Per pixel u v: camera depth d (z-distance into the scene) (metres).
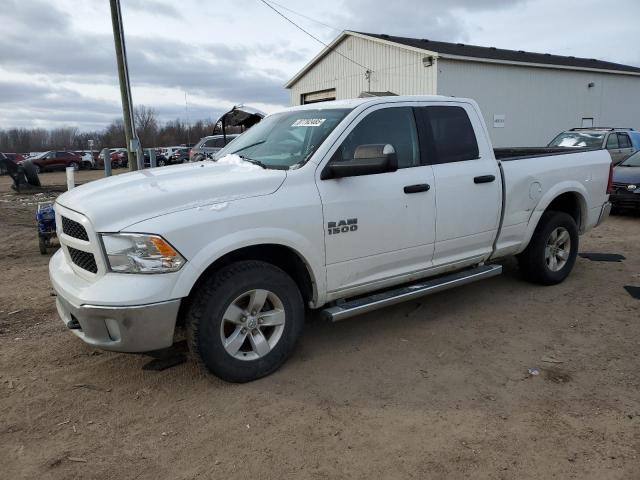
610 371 3.73
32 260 7.70
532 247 5.43
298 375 3.75
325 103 4.56
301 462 2.80
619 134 13.84
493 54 22.17
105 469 2.77
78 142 92.25
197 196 3.39
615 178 10.12
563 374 3.71
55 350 4.22
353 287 4.06
